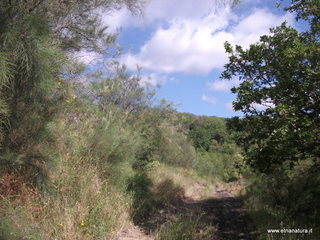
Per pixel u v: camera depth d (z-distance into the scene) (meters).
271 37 6.48
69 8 7.19
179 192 11.78
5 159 4.54
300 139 5.78
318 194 7.27
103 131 7.84
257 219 7.37
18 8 4.14
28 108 4.73
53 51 4.36
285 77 6.14
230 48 6.73
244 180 18.62
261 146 6.46
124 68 14.23
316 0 6.34
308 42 6.46
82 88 7.57
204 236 6.25
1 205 4.44
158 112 17.64
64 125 6.48
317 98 5.82
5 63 3.73
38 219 4.94
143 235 6.08
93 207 5.79
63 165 6.16
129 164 9.29
